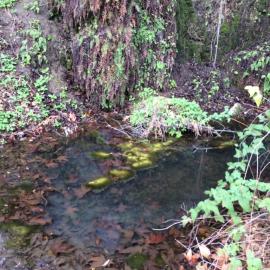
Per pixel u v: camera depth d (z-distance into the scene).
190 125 2.71
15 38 2.91
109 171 2.27
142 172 2.28
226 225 1.79
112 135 2.64
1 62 2.80
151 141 2.61
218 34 3.40
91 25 2.75
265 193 1.85
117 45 2.73
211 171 2.32
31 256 1.62
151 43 2.94
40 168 2.25
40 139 2.53
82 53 2.79
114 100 2.89
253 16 3.39
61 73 2.93
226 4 3.40
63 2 2.88
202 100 3.13
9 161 2.28
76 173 2.23
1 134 2.50
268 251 1.52
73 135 2.61
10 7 3.02
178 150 2.53
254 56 3.29
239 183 1.68
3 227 1.78
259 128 1.85
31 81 2.81
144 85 3.03
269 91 3.17
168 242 1.74
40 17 3.02
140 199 2.05
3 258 1.60
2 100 2.65
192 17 3.42
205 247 1.63
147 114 2.74
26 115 2.63
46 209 1.92
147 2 2.82
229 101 3.16
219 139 2.68
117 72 2.78
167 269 1.58
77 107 2.84
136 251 1.68
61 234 1.76
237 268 1.46
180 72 3.28
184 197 2.07
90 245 1.71
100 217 1.90
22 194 2.02
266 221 1.64
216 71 3.33
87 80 2.84
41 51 2.90
